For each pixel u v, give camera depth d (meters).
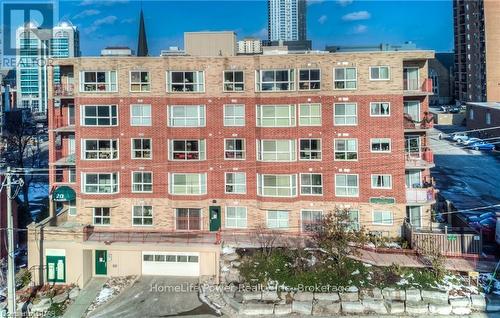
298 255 33.12
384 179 37.00
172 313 29.52
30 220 44.84
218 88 37.69
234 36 41.38
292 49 48.59
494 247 34.56
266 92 37.19
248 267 32.97
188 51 41.50
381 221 37.03
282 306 29.03
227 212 38.38
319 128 37.12
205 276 34.34
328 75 36.75
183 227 38.56
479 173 62.16
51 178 38.94
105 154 37.97
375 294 29.38
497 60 107.38
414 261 32.31
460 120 99.88
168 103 37.88
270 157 37.50
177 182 38.31
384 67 36.44
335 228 32.50
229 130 37.88
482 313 28.08
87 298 31.83
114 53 41.03
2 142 69.12
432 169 64.38
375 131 36.75
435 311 28.28
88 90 37.75
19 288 33.28
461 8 120.94
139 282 33.97
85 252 34.25
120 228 38.44
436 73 134.62
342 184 37.34
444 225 38.34
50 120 39.00
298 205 37.62
